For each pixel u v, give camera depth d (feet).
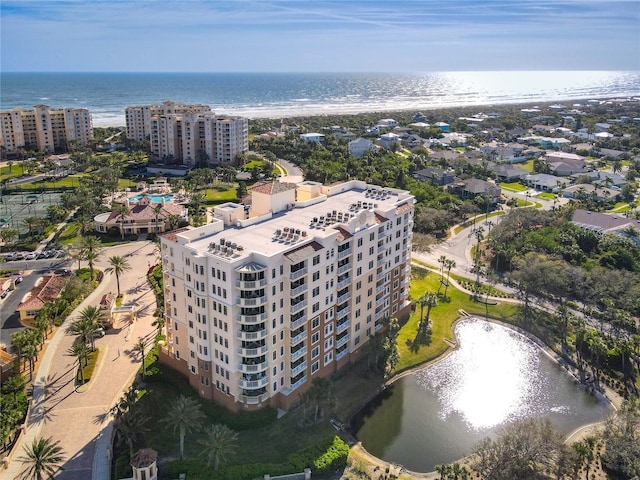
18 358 347.15
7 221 655.35
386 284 400.88
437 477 281.54
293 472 264.72
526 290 471.62
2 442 271.69
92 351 363.15
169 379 330.75
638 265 533.14
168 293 325.21
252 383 294.87
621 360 382.01
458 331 432.25
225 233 326.65
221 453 257.75
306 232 322.34
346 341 359.05
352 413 329.31
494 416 334.44
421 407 340.18
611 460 282.56
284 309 303.27
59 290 439.22
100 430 291.99
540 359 396.57
